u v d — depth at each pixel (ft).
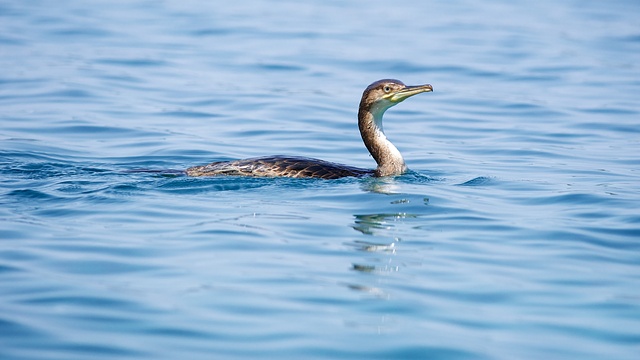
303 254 40.50
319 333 32.19
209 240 41.96
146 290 35.68
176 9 124.16
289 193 50.75
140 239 41.96
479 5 134.62
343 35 108.78
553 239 43.39
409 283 37.24
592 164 60.95
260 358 30.22
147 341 31.22
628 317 34.24
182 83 85.10
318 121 73.46
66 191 50.08
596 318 34.14
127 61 93.15
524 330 32.96
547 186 54.34
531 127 72.79
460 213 47.67
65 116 72.95
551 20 122.11
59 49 97.86
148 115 74.08
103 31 107.86
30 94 79.51
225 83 85.61
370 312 34.17
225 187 51.44
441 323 33.37
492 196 51.78
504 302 35.55
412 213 47.55
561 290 36.83
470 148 66.44
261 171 53.26
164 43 102.42
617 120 74.59
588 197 51.11
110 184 51.49
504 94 83.97
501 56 99.35
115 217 45.52
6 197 48.75
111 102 77.92
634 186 54.19
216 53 98.17
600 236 43.78
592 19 122.83
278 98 80.38
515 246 42.37
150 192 50.19
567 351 31.37
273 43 103.55
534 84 87.92
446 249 41.75
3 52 95.50
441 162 61.93
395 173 56.34
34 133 67.62
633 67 95.20
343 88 84.79
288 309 34.19
